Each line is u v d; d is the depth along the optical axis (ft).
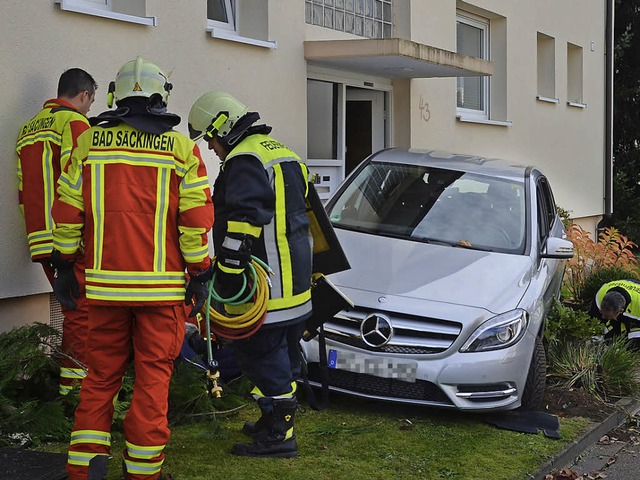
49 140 17.30
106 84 20.83
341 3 31.24
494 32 42.19
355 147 34.60
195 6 23.49
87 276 13.19
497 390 18.60
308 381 18.85
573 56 52.08
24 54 18.58
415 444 17.49
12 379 16.40
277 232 15.06
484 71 32.89
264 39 26.43
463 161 24.95
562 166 49.14
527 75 44.34
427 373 18.30
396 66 30.32
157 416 13.38
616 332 26.58
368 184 23.86
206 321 14.85
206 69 23.99
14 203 18.39
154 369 13.42
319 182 31.55
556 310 24.21
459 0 37.99
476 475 16.06
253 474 15.14
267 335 15.39
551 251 21.70
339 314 18.90
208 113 15.07
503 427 18.98
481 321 18.63
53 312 19.98
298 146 28.14
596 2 53.62
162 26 22.43
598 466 18.44
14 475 13.91
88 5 21.26
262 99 26.35
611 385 23.41
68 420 16.75
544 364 20.04
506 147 42.47
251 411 18.84
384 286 19.33
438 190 23.30
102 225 13.04
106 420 13.55
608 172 55.98
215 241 15.37
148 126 13.14
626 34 64.64
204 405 17.98
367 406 19.86
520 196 23.20
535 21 45.03
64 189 13.25
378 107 34.32
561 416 20.71
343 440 17.47
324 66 30.19
